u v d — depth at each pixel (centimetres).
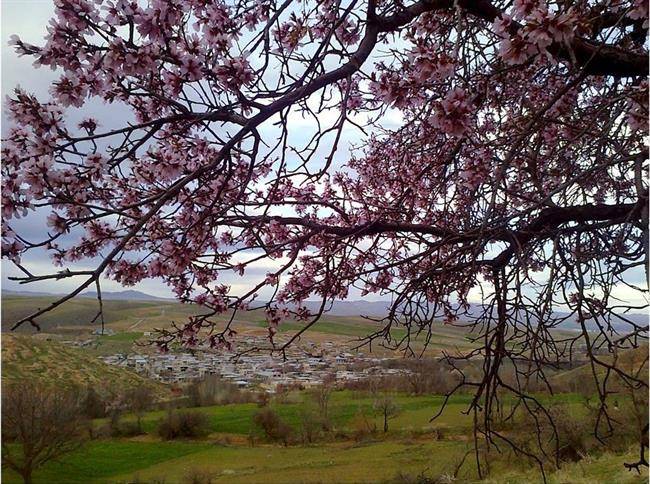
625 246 449
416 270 477
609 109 399
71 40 279
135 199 370
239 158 423
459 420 2933
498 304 306
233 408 3928
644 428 271
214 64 310
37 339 4219
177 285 404
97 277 217
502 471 1389
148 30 287
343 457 2719
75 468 2722
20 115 285
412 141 566
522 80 456
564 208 379
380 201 579
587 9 334
